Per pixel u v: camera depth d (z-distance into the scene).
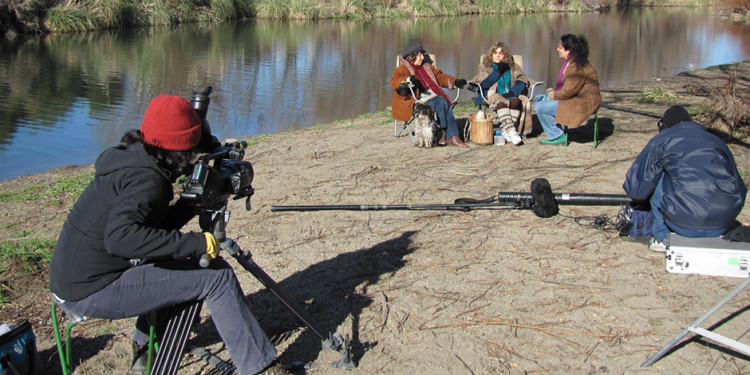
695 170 4.12
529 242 4.80
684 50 19.00
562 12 34.97
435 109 7.52
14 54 18.17
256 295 4.15
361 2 30.34
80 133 10.44
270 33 23.73
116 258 2.78
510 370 3.37
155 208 2.70
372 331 3.74
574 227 5.05
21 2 22.36
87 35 22.73
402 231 5.08
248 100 12.67
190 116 2.74
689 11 35.50
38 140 9.98
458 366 3.41
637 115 9.12
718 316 3.77
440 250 4.71
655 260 4.48
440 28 25.94
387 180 6.31
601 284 4.16
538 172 6.41
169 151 2.72
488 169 6.56
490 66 7.74
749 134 7.66
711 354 3.43
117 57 17.88
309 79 14.94
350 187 6.15
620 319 3.78
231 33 23.64
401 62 7.83
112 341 3.73
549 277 4.28
